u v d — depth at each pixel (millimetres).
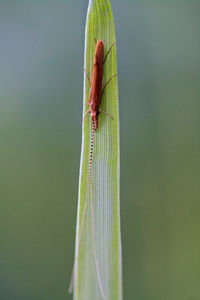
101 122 124
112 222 123
